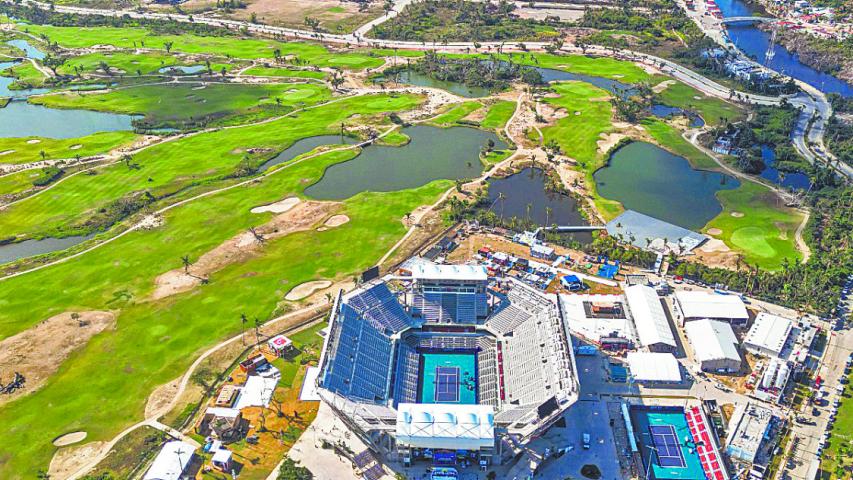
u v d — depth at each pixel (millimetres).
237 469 144250
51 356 181250
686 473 143875
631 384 168500
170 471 140125
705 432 152750
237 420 154750
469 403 165750
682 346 182750
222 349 182625
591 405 162000
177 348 183375
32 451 150875
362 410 149125
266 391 165750
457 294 191625
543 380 160250
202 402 164500
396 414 151250
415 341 186500
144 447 150750
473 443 140375
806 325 185750
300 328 190875
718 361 170750
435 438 140500
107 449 150750
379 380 166750
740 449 144875
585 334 187125
